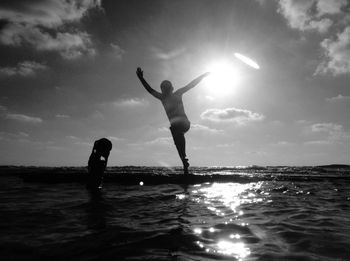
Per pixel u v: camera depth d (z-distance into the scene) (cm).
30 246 270
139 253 251
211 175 886
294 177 973
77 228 336
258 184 834
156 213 426
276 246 272
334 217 402
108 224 356
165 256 244
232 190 696
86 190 712
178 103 775
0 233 315
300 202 534
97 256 244
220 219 383
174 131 795
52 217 397
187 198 573
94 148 760
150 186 777
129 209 458
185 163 843
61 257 242
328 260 235
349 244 277
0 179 1051
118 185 816
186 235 306
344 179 973
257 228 337
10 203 515
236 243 281
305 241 287
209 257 242
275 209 459
